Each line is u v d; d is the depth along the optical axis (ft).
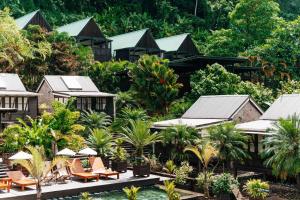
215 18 312.50
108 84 172.45
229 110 106.83
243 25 235.20
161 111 139.44
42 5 268.82
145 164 89.20
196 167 100.17
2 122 117.50
